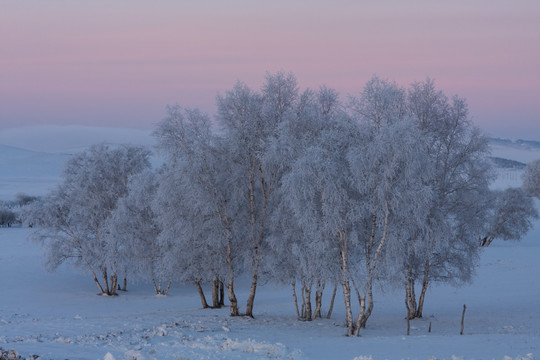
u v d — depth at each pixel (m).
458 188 36.41
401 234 28.69
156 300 55.97
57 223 59.75
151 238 52.03
